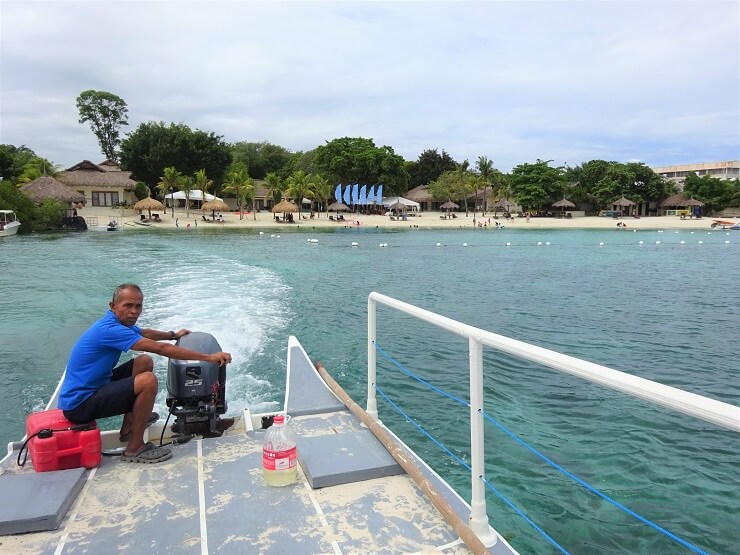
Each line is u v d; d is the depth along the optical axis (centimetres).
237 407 642
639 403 723
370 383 449
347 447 380
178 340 430
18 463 357
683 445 605
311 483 334
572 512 473
